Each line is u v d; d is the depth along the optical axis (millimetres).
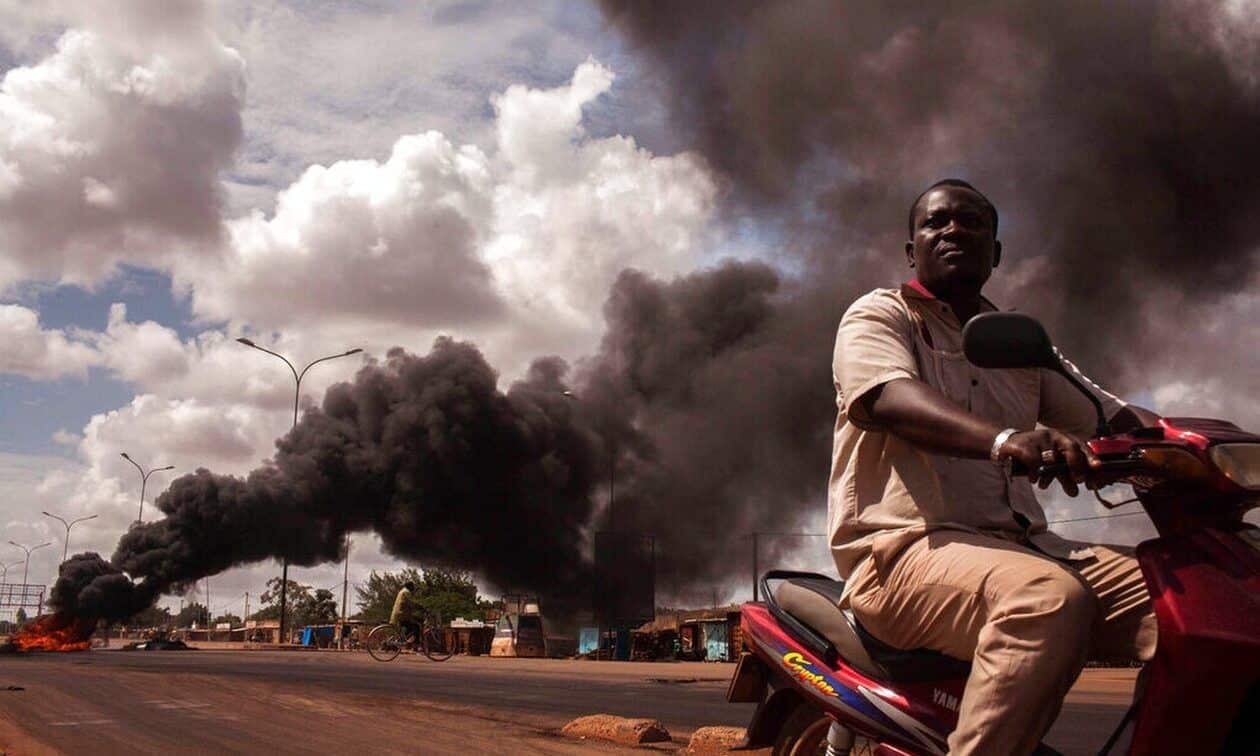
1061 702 2479
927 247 3078
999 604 2516
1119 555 2719
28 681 13875
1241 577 2248
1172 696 2277
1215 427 2402
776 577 3764
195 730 7902
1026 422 3104
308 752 6785
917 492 2828
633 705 11055
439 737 7773
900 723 2988
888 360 2730
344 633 57969
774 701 3615
